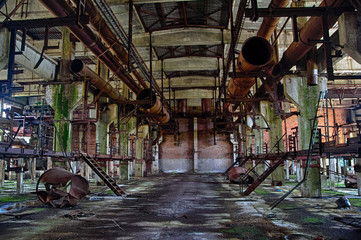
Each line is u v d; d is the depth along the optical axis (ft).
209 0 54.19
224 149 125.80
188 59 83.35
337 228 23.71
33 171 71.51
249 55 36.73
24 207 35.01
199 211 32.27
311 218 27.86
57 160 45.50
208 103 123.24
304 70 45.70
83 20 28.71
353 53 25.81
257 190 54.75
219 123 86.84
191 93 112.68
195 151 124.57
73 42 55.67
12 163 77.46
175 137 124.77
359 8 24.50
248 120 91.91
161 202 39.50
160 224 25.68
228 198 43.50
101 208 34.50
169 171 126.41
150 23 62.34
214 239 20.71
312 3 53.06
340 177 88.33
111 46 44.11
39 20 29.17
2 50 28.66
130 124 83.41
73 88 52.70
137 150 102.89
